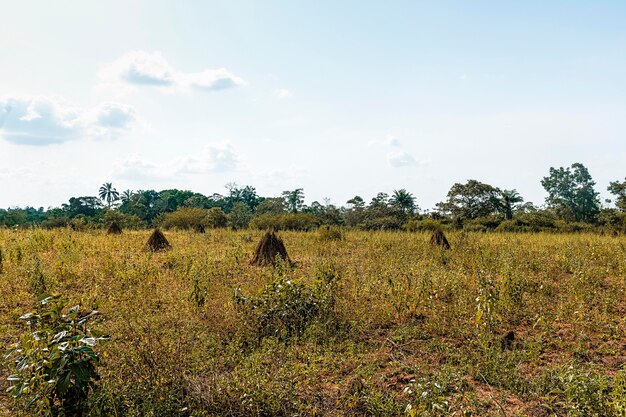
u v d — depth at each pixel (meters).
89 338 3.83
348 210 54.69
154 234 14.40
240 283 8.81
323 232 18.23
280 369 4.85
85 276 9.28
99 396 3.97
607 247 13.59
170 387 4.38
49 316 4.12
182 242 16.59
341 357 5.38
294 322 6.44
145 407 4.02
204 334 5.81
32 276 8.28
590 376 4.55
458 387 4.64
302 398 4.47
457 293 8.20
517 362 5.38
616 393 4.04
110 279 9.06
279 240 11.84
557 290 8.74
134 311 6.83
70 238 14.23
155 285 8.73
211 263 10.59
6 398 4.36
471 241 15.31
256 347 5.77
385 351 5.79
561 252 12.93
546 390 4.62
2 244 13.01
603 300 7.75
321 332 6.11
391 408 4.19
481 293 6.96
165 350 4.70
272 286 6.88
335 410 4.28
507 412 4.23
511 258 10.87
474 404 4.25
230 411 4.18
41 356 3.78
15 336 5.86
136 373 4.42
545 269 10.43
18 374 3.87
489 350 5.46
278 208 62.88
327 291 7.12
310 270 10.26
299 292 6.82
